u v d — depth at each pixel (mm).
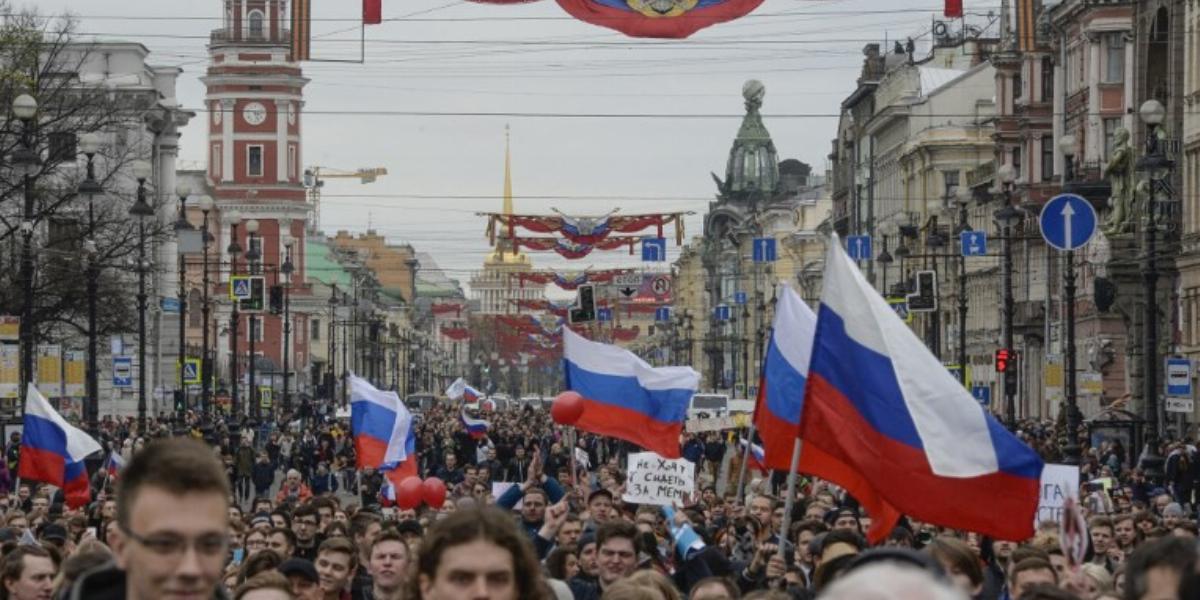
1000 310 137625
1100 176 110938
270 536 27469
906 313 116250
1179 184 98312
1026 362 131625
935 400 19438
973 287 148625
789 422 27594
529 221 108812
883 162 181750
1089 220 59938
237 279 111125
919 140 163125
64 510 39000
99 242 97938
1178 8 98625
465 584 10477
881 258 119438
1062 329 116875
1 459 58812
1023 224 128500
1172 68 98938
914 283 121375
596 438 96062
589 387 36188
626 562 20938
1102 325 111125
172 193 151125
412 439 43500
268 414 144875
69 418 90250
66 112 94500
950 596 7508
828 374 19938
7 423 69125
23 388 87250
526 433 99312
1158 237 96625
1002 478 19281
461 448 82750
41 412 39062
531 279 186000
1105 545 27938
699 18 40281
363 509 33781
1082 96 114375
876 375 19609
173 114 151625
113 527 9688
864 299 19734
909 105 169750
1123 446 73562
